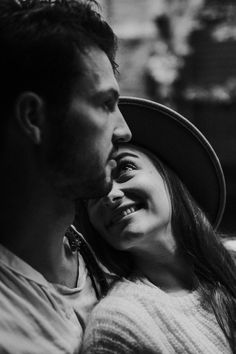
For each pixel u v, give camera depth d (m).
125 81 6.55
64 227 1.03
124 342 1.03
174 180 1.27
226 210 4.19
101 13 1.04
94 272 1.19
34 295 0.96
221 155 6.56
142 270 1.24
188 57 6.48
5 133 0.95
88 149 0.97
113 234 1.18
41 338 0.94
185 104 6.50
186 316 1.16
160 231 1.20
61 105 0.94
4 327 0.91
